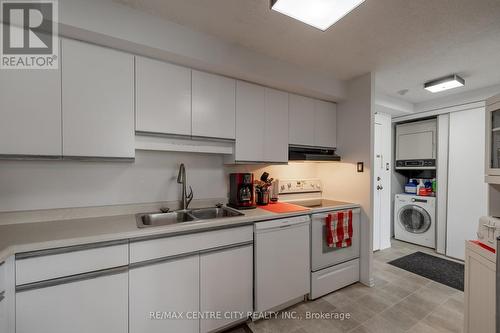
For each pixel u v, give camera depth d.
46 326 1.15
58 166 1.63
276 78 2.10
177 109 1.74
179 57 1.68
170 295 1.47
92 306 1.25
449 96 3.20
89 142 1.45
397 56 2.08
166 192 2.03
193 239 1.54
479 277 1.39
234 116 2.01
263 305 1.83
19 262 1.09
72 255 1.20
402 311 1.98
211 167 2.25
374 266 2.90
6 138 1.25
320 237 2.19
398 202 3.93
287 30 1.70
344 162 2.69
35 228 1.40
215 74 1.96
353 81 2.58
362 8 1.44
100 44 1.51
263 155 2.17
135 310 1.36
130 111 1.57
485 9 1.44
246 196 2.17
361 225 2.50
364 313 1.96
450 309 2.01
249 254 1.78
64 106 1.38
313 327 1.78
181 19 1.59
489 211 1.62
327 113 2.69
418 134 3.71
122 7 1.45
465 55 2.06
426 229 3.54
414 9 1.45
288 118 2.35
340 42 1.85
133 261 1.35
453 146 3.19
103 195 1.78
